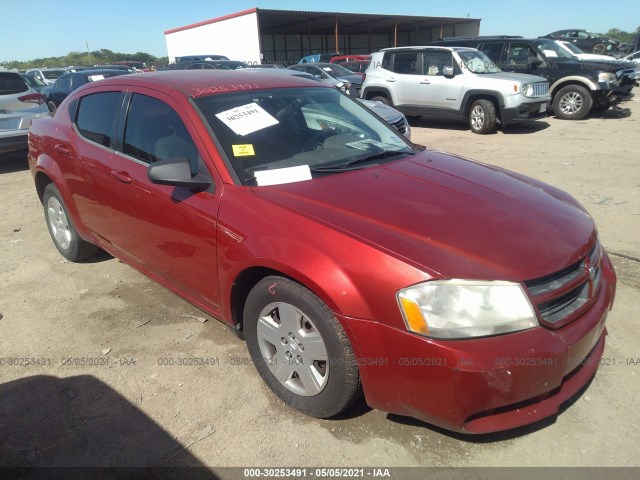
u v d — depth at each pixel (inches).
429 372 76.2
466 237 85.5
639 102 587.5
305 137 121.0
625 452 88.1
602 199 225.9
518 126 454.0
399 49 467.2
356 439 92.4
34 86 640.4
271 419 97.9
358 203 95.0
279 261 87.4
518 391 76.3
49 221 174.9
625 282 146.7
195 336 126.0
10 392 107.2
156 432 95.4
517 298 77.4
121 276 161.2
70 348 122.4
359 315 80.1
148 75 136.3
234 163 105.7
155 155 118.6
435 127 476.7
